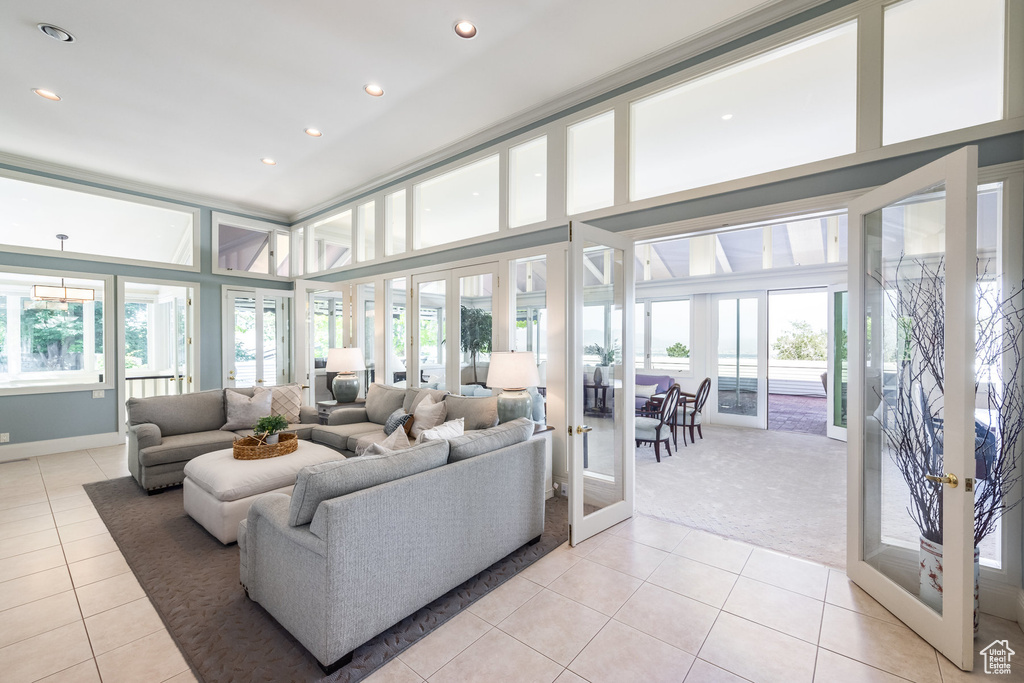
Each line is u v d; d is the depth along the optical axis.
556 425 3.82
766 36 2.78
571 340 2.84
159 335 8.18
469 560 2.34
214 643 1.91
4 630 2.01
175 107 3.80
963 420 1.76
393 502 1.93
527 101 3.75
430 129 4.23
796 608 2.19
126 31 2.86
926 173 1.95
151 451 3.76
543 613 2.15
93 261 5.41
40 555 2.72
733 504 3.59
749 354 6.73
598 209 3.53
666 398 4.89
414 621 2.07
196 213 6.19
